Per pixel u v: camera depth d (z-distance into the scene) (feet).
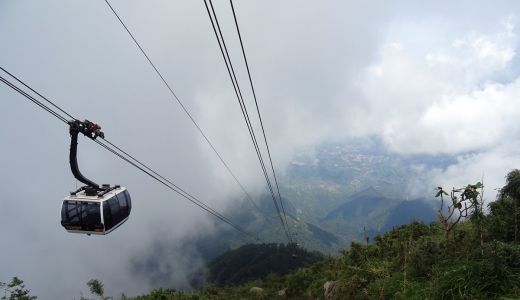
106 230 50.80
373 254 55.47
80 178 48.65
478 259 26.63
